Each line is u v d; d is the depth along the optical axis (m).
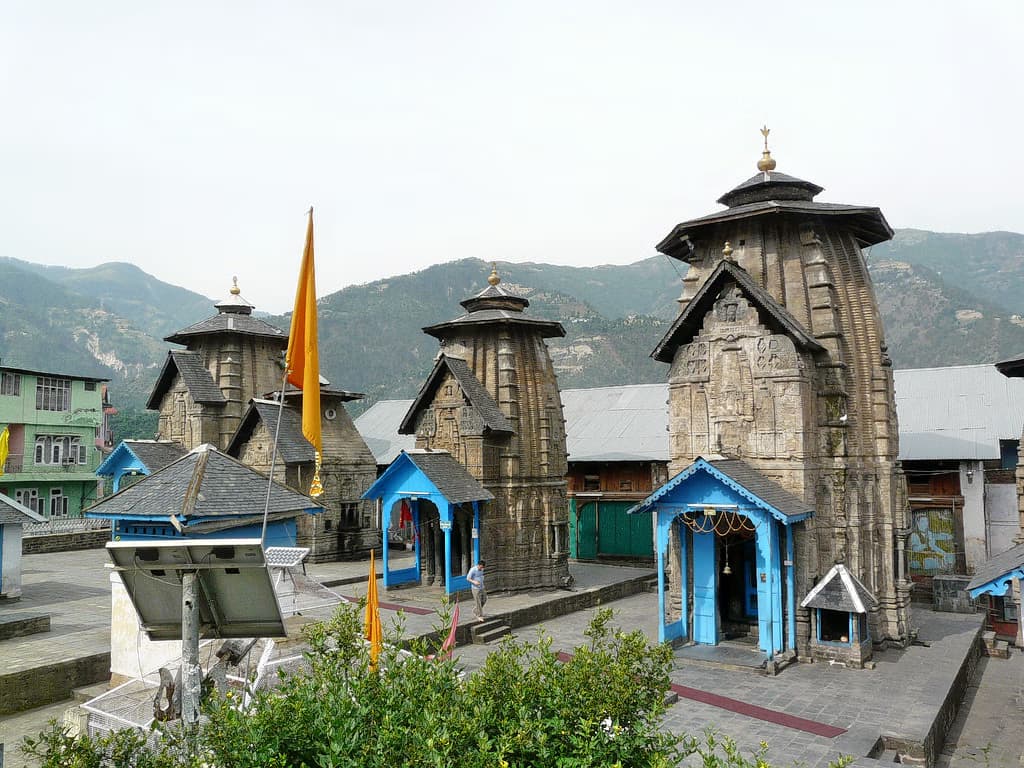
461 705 11.09
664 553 24.75
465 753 9.98
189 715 11.41
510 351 35.03
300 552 20.52
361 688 11.35
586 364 198.12
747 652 24.27
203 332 46.19
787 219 26.95
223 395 46.47
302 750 10.34
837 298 26.78
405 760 9.83
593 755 10.34
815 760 16.11
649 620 29.88
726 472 23.09
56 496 60.69
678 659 23.67
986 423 37.03
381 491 32.62
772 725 18.25
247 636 12.19
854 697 20.30
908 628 26.00
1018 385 38.53
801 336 24.41
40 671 20.11
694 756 16.28
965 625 28.77
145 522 19.36
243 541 11.06
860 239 29.36
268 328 49.00
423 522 34.78
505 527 33.72
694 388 26.75
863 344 26.80
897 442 27.48
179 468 19.97
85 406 63.50
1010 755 19.02
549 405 35.72
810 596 23.81
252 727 10.30
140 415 124.38
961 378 40.41
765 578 23.56
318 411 15.08
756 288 25.31
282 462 40.53
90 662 21.25
